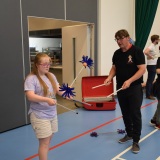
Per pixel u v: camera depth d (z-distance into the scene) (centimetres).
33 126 202
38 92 199
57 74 650
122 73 268
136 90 263
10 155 270
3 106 341
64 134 331
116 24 554
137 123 269
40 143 206
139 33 595
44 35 691
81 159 256
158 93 326
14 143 304
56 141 306
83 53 498
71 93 208
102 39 518
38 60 200
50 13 392
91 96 485
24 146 294
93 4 488
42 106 198
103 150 278
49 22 471
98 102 455
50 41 690
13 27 341
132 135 288
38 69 203
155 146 287
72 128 356
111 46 547
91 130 347
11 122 354
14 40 344
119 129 343
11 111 352
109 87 486
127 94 267
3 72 335
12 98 352
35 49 685
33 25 527
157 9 625
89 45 499
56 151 276
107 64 541
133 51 258
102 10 508
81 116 421
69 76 530
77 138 316
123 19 577
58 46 671
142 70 252
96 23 503
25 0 352
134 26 617
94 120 396
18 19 346
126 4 583
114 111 452
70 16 432
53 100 192
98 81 487
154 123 358
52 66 645
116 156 262
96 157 260
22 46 357
